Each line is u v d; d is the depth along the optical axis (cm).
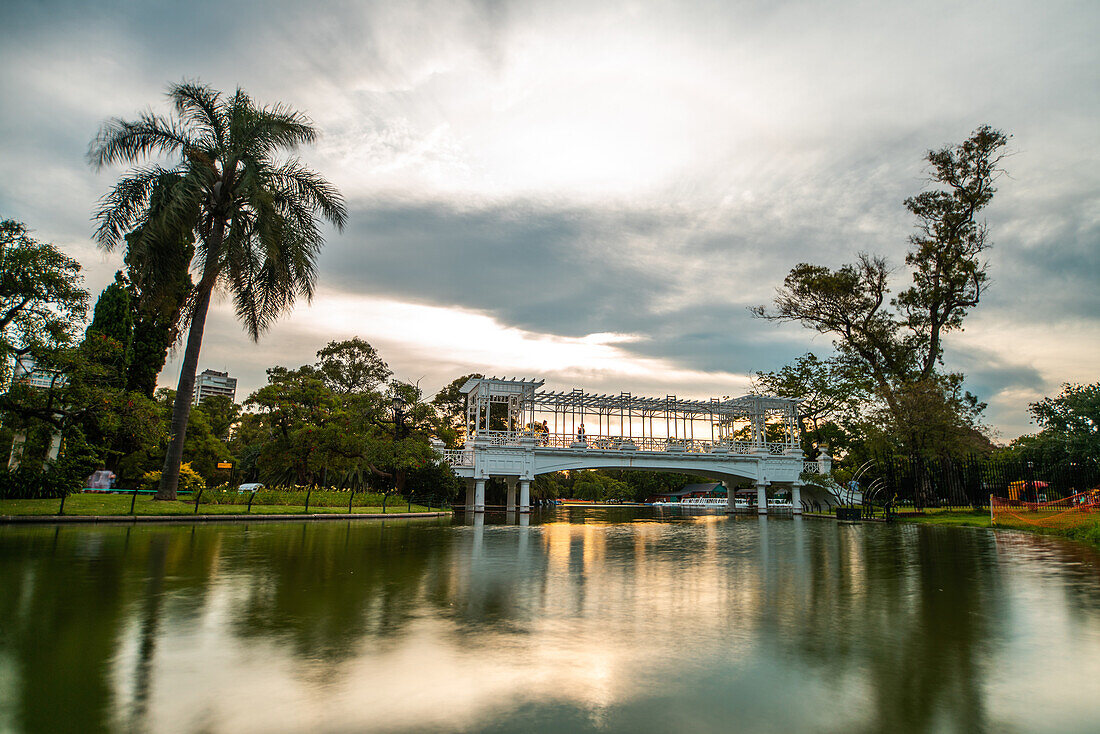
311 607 758
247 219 2655
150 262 2366
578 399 4319
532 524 2922
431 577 1023
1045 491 3250
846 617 746
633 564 1277
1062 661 565
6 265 1962
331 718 412
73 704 430
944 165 3934
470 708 436
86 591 823
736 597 880
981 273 3866
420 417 4553
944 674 524
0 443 2523
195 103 2619
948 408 3431
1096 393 3312
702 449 4678
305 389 3819
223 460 4641
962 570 1195
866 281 4347
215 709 425
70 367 2128
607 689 481
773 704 452
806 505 5438
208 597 804
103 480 3148
